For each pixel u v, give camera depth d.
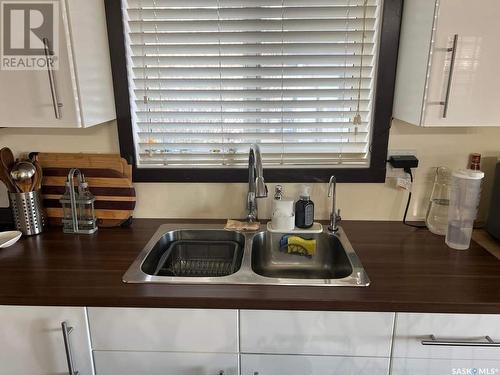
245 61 1.55
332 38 1.52
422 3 1.28
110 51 1.53
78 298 1.13
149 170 1.66
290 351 1.17
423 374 1.18
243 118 1.62
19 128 1.64
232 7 1.50
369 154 1.62
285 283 1.18
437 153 1.60
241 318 1.15
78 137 1.65
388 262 1.32
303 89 1.56
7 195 1.71
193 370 1.21
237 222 1.64
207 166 1.67
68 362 1.19
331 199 1.67
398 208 1.67
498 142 1.58
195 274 1.57
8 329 1.19
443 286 1.17
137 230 1.61
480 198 1.63
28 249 1.43
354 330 1.14
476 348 1.14
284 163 1.66
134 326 1.17
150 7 1.52
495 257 1.36
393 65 1.50
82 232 1.58
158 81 1.58
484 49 1.21
